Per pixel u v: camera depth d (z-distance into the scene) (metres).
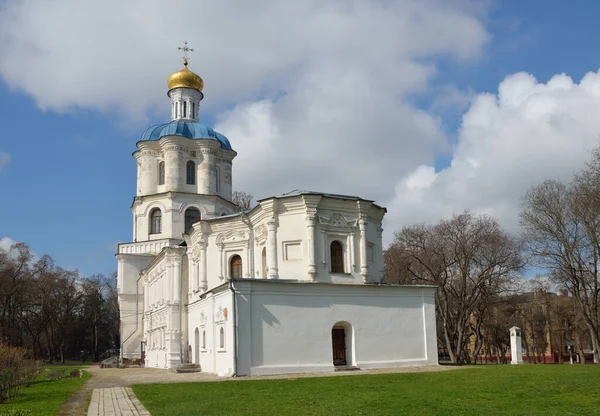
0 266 74.31
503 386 23.56
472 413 16.20
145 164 61.53
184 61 66.25
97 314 96.81
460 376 29.22
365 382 27.05
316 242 38.62
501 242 53.56
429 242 57.12
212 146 61.00
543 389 22.06
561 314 71.50
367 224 41.25
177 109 64.38
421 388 23.64
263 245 41.16
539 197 47.44
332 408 17.89
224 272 44.28
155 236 59.69
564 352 88.25
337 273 38.94
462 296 53.06
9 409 20.25
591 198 43.88
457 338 53.31
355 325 37.81
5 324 74.38
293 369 35.09
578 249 45.75
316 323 36.56
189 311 49.50
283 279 37.81
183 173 60.03
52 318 84.62
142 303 66.44
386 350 38.50
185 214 59.44
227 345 35.12
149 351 61.41
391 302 39.44
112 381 34.19
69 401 23.44
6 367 23.84
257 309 35.12
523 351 90.31
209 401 20.86
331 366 36.22
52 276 80.12
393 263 61.62
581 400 18.61
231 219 44.59
